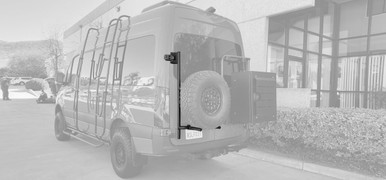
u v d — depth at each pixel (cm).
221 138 423
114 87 467
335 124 477
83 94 580
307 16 1147
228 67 478
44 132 868
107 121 479
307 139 520
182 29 407
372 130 435
